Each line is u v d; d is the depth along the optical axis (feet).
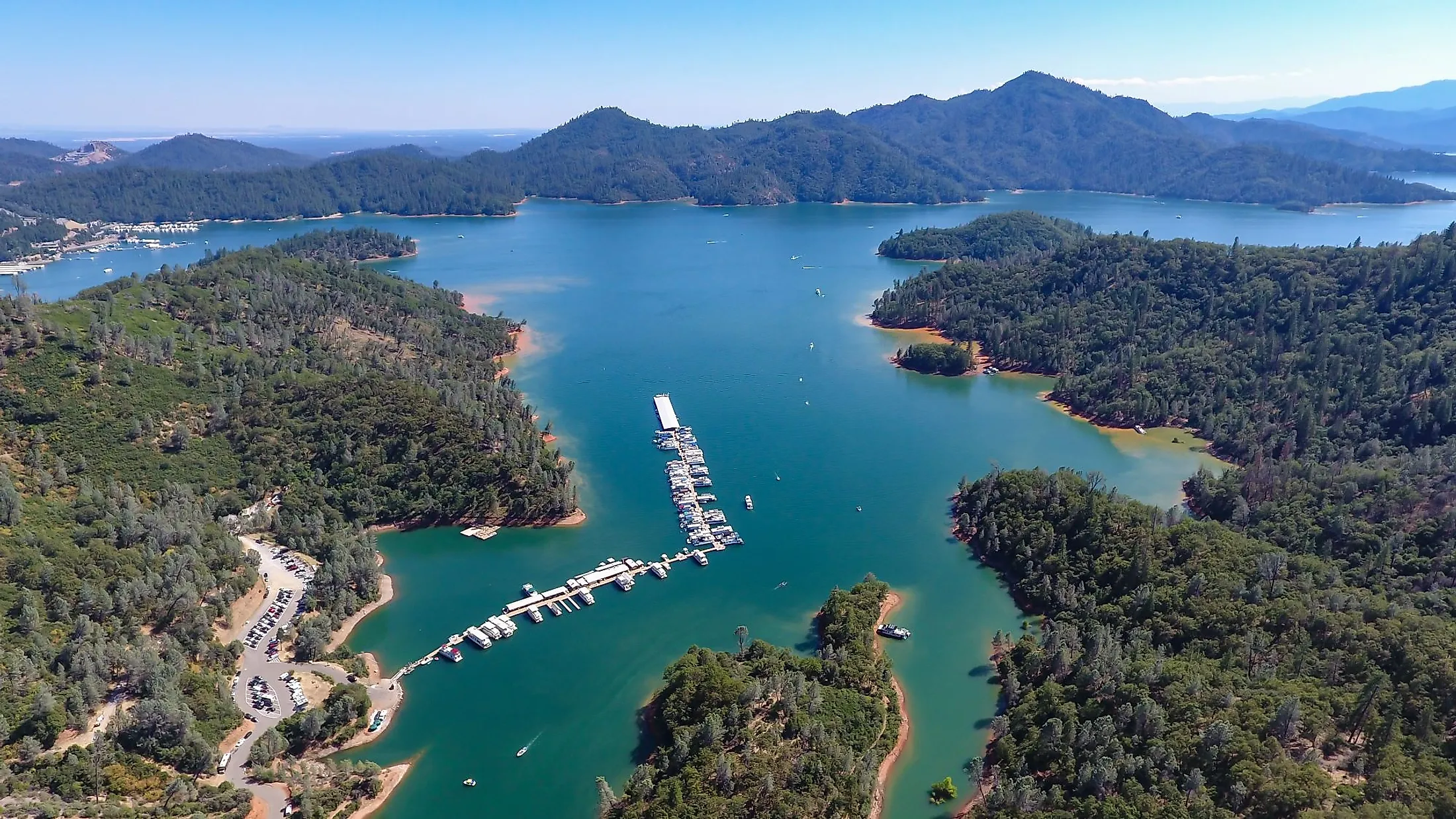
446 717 582.35
